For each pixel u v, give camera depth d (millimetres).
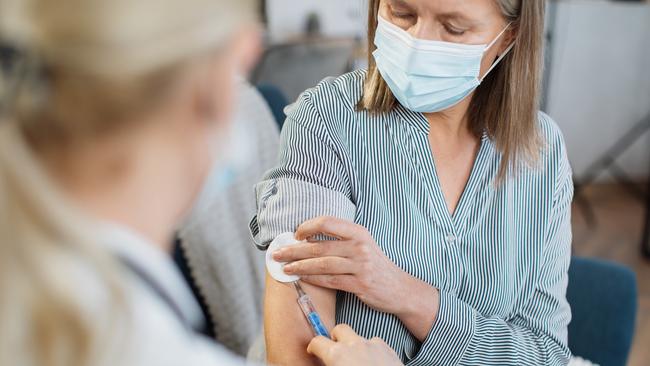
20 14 385
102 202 454
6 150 385
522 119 1126
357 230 1024
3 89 395
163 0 396
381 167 1104
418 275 1099
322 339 970
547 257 1199
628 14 4293
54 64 392
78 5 379
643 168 4609
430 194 1109
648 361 2809
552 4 4070
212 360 501
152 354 448
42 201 389
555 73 4332
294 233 1045
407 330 1103
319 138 1087
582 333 1460
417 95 1075
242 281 1530
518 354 1122
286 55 3801
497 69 1131
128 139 432
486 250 1132
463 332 1090
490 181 1138
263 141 1534
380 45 1115
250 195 1498
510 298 1164
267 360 1026
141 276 468
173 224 520
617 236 3934
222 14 424
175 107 438
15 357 416
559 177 1191
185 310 518
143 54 393
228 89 467
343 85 1146
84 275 415
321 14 4008
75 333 415
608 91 4438
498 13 1060
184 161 479
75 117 411
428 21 1055
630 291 1431
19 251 392
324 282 1033
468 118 1146
